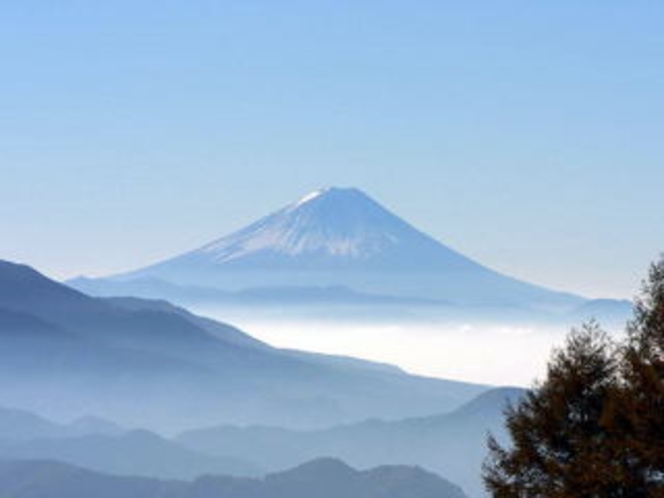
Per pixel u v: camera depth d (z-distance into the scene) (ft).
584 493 231.30
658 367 231.50
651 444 227.20
